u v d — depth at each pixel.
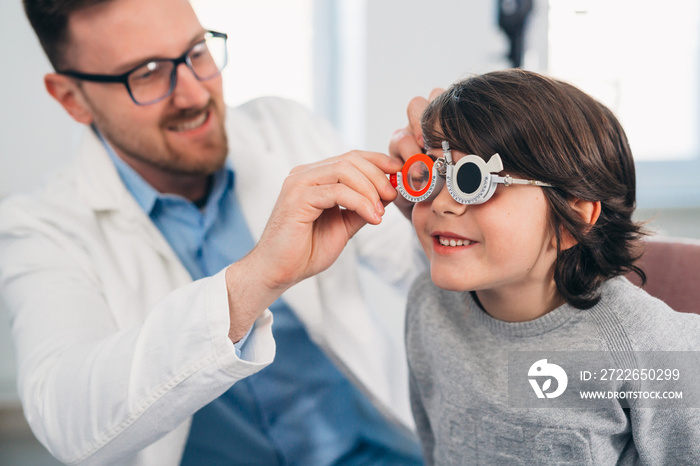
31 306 0.96
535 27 2.29
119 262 1.08
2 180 2.09
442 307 0.89
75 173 1.16
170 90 1.03
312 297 1.16
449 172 0.68
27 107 2.07
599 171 0.73
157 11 0.99
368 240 1.28
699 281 0.88
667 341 0.70
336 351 1.18
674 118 2.56
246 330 0.74
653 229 1.03
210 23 2.32
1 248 1.08
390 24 2.39
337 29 2.46
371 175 0.71
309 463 1.17
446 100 0.73
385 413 1.18
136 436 0.76
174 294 0.75
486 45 2.43
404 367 1.27
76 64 1.03
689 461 0.72
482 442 0.81
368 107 2.44
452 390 0.83
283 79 2.44
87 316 0.96
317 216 0.69
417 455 1.18
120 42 0.98
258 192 1.26
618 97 2.49
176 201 1.18
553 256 0.74
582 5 2.35
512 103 0.69
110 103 1.04
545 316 0.75
